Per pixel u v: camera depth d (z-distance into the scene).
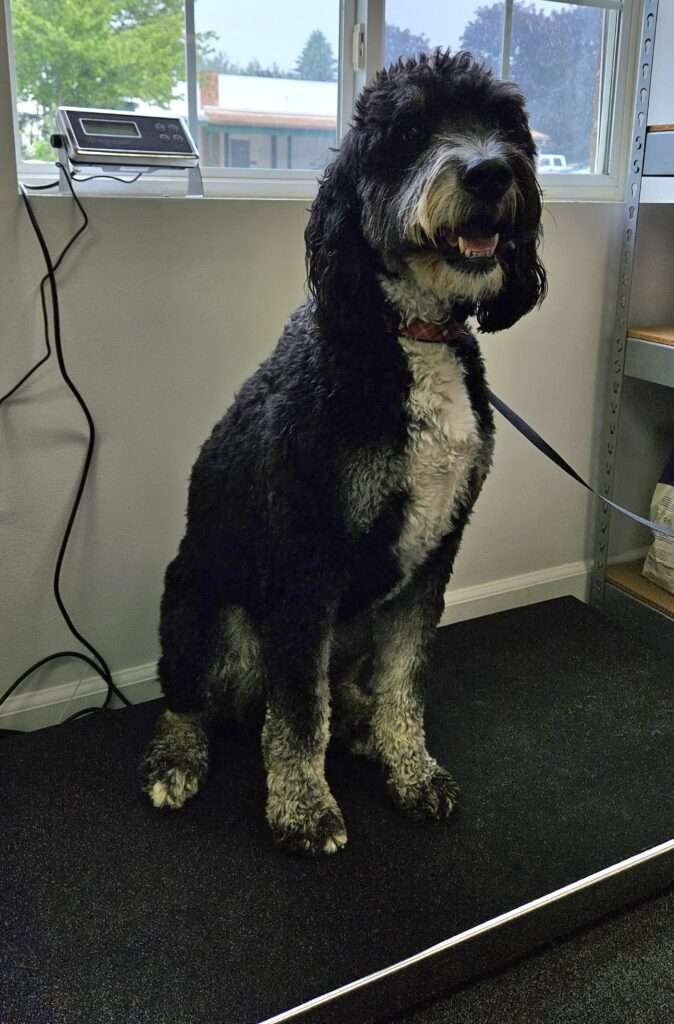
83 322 1.86
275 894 1.54
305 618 1.54
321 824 1.63
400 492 1.49
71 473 1.95
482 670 2.25
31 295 1.80
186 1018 1.32
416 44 2.20
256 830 1.69
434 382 1.46
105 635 2.10
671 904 1.66
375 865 1.61
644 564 2.67
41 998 1.35
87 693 2.11
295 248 2.02
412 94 1.40
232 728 1.95
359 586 1.58
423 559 1.62
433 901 1.53
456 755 1.93
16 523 1.93
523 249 1.56
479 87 1.45
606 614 2.71
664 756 1.94
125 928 1.48
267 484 1.52
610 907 1.61
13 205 1.73
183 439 2.04
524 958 1.54
